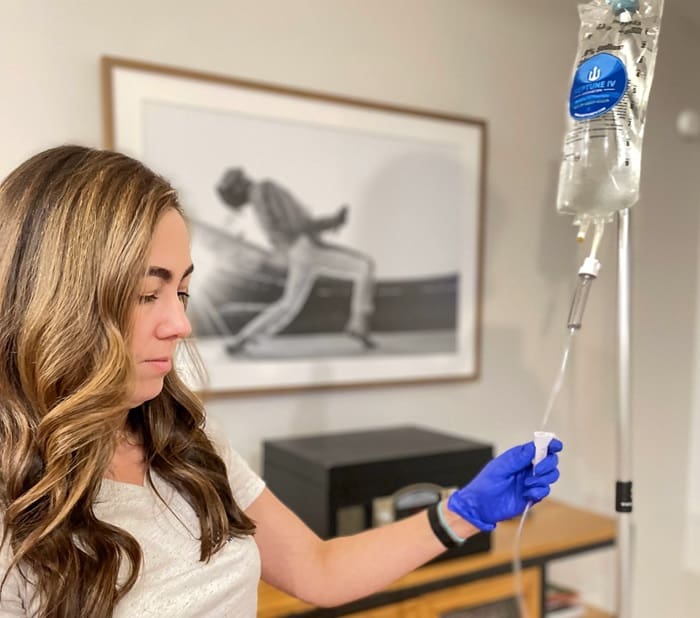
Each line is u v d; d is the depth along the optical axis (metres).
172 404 0.90
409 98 1.69
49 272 0.70
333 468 1.27
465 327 1.80
